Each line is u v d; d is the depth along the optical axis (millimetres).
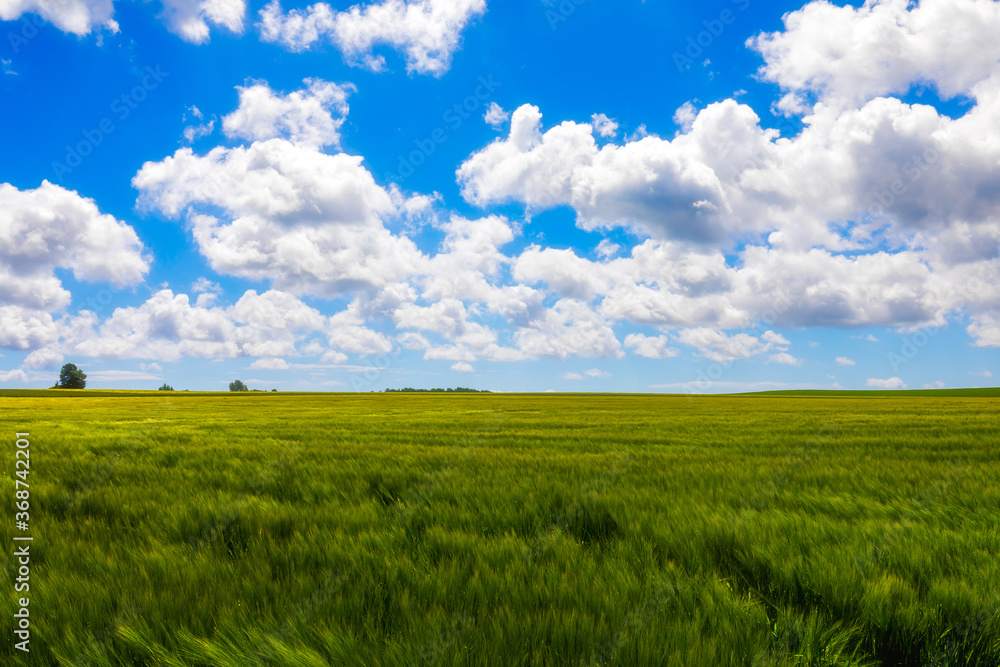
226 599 3123
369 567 3645
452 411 39250
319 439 14938
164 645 2656
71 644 2582
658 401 69000
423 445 12898
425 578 3393
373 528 4781
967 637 2756
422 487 6773
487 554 3955
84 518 5309
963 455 10695
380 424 22750
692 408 44531
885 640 2885
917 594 3199
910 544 4160
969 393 114562
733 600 3145
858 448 12039
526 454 10750
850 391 141625
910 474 7848
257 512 5277
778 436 15852
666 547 4215
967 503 5969
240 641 2600
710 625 2902
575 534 4930
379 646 2582
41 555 4027
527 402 65125
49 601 3053
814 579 3369
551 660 2441
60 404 55438
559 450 12086
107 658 2543
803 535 4387
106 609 3004
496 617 2887
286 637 2670
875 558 3859
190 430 18344
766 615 2975
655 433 17344
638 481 7465
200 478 7668
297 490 6871
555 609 2955
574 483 7062
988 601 2939
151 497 6289
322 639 2660
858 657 2732
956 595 3043
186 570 3545
